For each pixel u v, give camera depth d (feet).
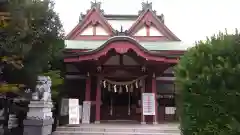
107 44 57.57
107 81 64.59
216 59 20.15
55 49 48.83
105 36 78.54
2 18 25.98
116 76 64.64
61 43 55.67
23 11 28.84
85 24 78.95
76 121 54.08
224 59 19.74
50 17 41.52
